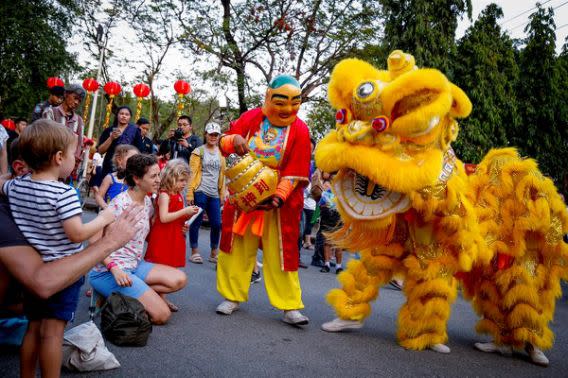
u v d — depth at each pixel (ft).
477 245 12.69
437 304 12.70
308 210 33.71
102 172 22.54
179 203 14.75
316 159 12.15
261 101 57.62
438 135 11.80
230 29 56.44
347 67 12.78
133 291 12.67
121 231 7.89
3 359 9.77
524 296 13.05
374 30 55.42
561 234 13.43
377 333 14.57
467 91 45.70
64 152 7.83
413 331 12.93
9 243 7.47
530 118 50.34
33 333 8.14
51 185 7.67
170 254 14.39
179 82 27.76
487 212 13.30
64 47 62.69
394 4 47.73
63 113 19.99
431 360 12.45
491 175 13.83
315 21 56.80
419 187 11.27
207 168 23.84
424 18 45.39
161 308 12.91
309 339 13.21
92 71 61.82
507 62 48.11
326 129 64.39
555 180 51.78
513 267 13.21
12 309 10.07
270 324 14.28
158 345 11.50
